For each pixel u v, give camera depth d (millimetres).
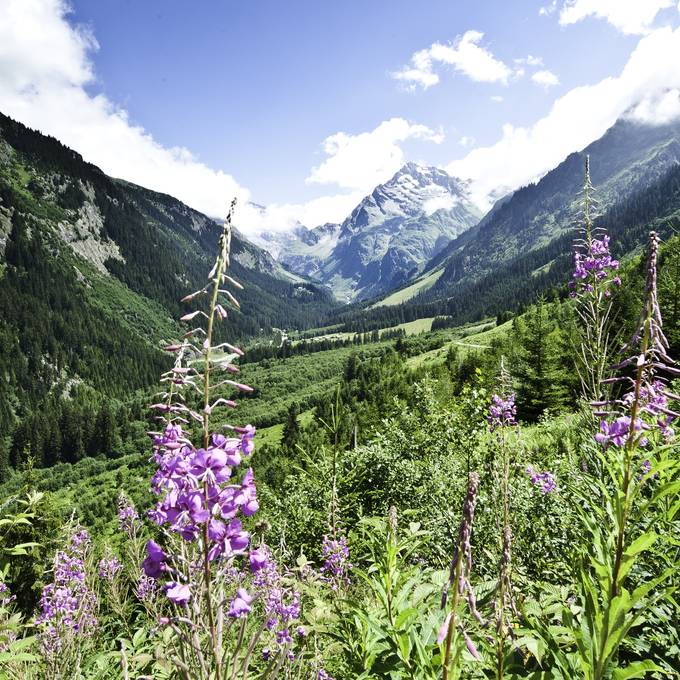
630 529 3344
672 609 3039
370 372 104562
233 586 2949
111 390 192250
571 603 3385
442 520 7070
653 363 2498
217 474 2076
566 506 5621
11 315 188375
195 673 2074
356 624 3412
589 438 4934
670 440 3150
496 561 4719
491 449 7988
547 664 2748
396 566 3336
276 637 3467
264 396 173000
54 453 143000
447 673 1972
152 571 2168
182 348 2094
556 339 27078
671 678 2617
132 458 135375
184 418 2201
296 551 7824
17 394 166875
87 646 4547
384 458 10039
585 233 6148
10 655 3139
